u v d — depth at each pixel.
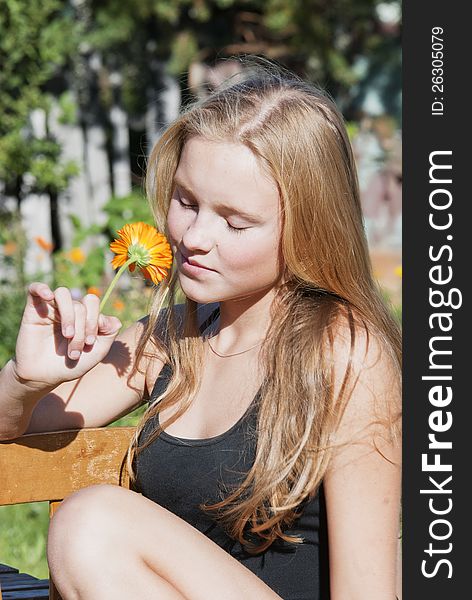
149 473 2.14
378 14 12.88
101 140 11.23
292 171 2.02
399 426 2.06
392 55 13.32
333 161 2.10
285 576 2.08
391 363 2.08
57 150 9.34
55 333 2.01
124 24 10.57
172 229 2.10
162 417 2.19
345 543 2.00
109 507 1.88
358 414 2.02
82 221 10.39
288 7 11.57
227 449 2.06
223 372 2.17
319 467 2.01
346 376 2.03
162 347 2.31
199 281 2.06
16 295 5.97
